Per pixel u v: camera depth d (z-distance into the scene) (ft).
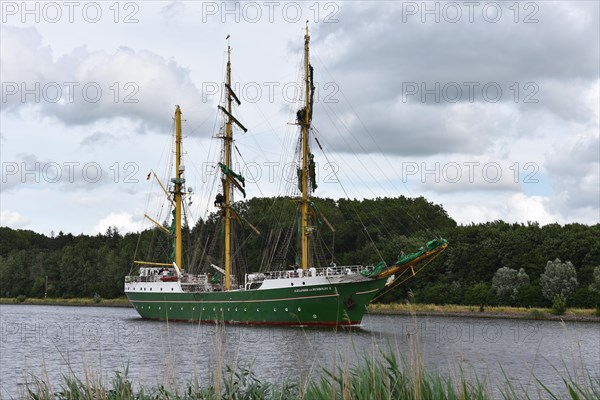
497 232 450.71
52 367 161.79
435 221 571.28
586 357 178.81
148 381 129.29
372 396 48.78
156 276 377.09
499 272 388.37
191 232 570.46
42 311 505.66
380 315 353.72
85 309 548.72
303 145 307.78
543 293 363.56
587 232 424.46
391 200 595.47
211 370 61.41
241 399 58.44
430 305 390.21
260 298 294.87
